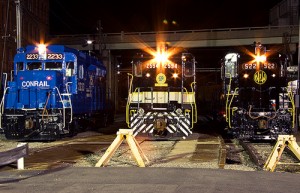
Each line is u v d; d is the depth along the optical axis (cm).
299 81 2403
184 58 1786
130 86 1770
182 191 801
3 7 3672
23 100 1838
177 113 1725
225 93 1923
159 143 1670
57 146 1623
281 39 4875
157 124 1661
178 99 1767
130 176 961
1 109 1883
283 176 966
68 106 1891
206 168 1080
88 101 2216
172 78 1781
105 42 5103
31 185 886
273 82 1802
